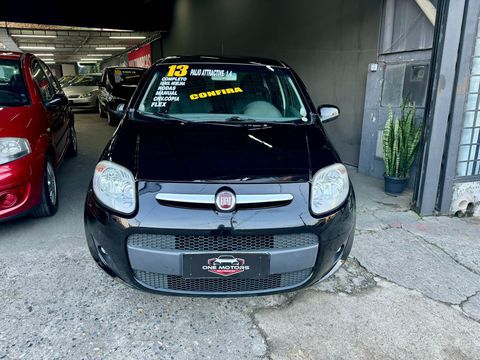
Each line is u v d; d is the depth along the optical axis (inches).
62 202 147.4
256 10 294.2
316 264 76.8
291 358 71.9
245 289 76.4
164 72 117.1
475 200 140.9
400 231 126.5
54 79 193.8
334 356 72.5
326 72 220.1
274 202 72.9
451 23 120.5
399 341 76.7
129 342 74.9
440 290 94.2
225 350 73.6
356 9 190.4
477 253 112.6
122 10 466.9
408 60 162.2
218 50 378.6
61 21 425.1
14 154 109.3
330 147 91.7
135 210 71.7
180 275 72.9
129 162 78.2
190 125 98.2
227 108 108.9
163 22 510.3
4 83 137.3
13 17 395.5
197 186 72.2
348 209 80.7
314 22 224.8
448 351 74.4
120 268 75.6
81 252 109.0
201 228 70.2
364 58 189.6
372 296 91.4
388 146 159.8
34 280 94.9
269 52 282.8
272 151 84.2
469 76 127.8
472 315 85.1
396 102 170.9
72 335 76.4
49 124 138.0
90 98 483.8
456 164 136.0
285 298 90.2
